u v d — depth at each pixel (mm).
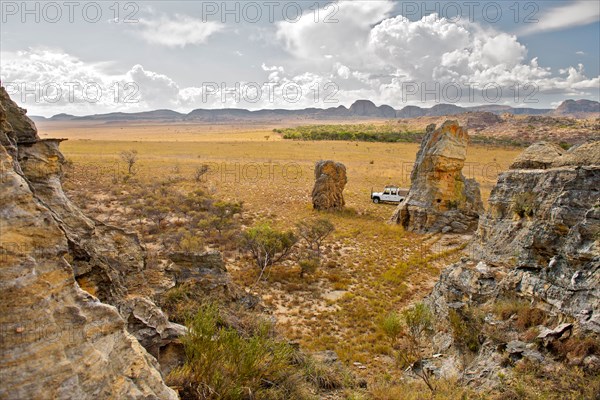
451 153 34500
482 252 18375
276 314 17891
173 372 7578
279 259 23734
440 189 35094
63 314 4766
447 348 13188
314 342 15234
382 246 30469
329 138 143625
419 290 21844
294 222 37156
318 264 24656
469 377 10320
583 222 11477
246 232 26312
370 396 9961
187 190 50438
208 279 13289
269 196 50031
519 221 17031
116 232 10664
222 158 90125
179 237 26500
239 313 12453
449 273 16516
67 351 4668
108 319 5379
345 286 21734
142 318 8539
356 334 16328
